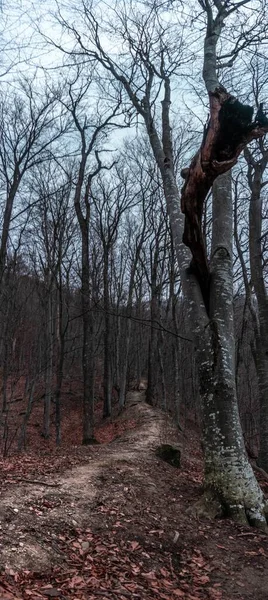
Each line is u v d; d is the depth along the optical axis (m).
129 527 5.71
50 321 19.23
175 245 8.12
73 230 21.33
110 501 6.42
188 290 7.58
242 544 5.67
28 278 23.16
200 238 6.62
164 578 4.69
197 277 7.59
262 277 11.37
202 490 7.54
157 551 5.28
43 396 22.16
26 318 22.33
